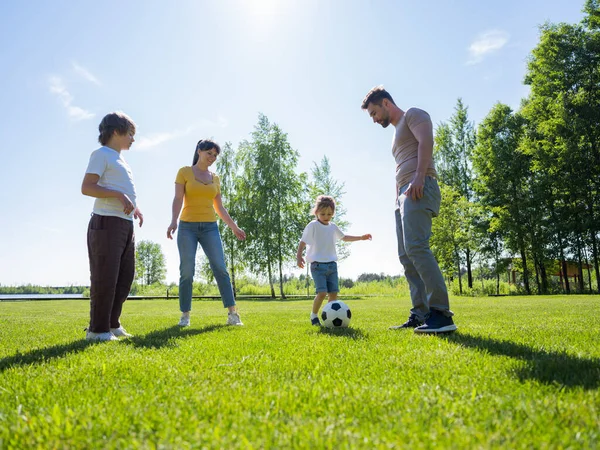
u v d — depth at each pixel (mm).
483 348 2910
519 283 34438
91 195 3859
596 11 26297
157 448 1210
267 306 13148
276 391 1807
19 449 1272
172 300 23297
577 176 25656
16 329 5258
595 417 1389
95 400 1739
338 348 3035
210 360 2623
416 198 4000
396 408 1556
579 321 5137
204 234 5742
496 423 1357
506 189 30172
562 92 26219
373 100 4570
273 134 31719
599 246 26875
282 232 31078
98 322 3873
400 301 16484
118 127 4168
